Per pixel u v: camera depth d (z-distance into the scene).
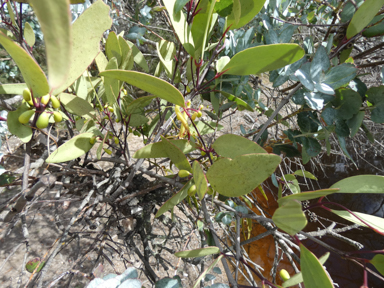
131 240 0.35
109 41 0.18
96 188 0.26
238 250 0.17
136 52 0.23
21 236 0.68
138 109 0.23
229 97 0.25
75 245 0.61
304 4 0.42
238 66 0.17
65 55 0.05
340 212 0.14
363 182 0.14
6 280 0.58
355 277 0.74
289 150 0.28
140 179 0.34
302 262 0.12
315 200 0.96
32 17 0.58
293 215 0.11
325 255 0.14
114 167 0.31
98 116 0.22
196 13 0.16
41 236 0.68
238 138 0.15
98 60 0.18
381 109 0.20
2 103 0.19
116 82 0.18
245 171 0.13
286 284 0.14
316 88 0.19
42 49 0.68
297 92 0.23
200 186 0.14
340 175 1.00
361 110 0.21
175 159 0.17
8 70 0.69
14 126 0.17
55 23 0.05
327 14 0.39
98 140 0.21
